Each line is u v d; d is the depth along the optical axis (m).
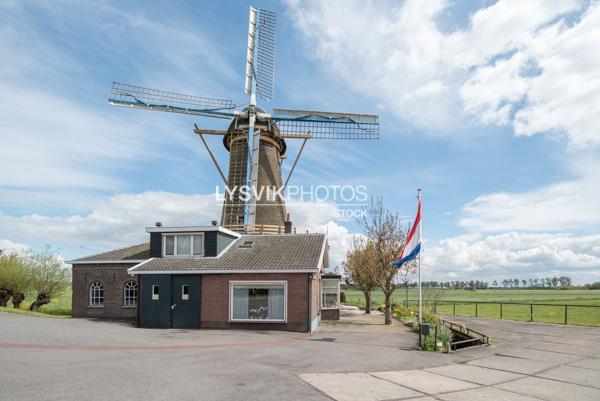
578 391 9.94
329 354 13.91
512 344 17.34
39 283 33.00
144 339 16.17
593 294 122.94
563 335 20.23
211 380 9.55
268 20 42.31
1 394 7.80
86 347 13.35
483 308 50.06
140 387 8.66
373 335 19.67
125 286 27.45
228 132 37.78
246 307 21.33
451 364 12.99
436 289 35.31
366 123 40.41
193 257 23.94
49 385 8.50
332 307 28.20
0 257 32.44
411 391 9.43
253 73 40.06
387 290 25.30
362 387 9.55
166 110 36.69
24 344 13.13
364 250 32.97
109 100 34.88
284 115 38.81
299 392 8.86
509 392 9.70
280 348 14.91
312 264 21.23
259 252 23.83
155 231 24.45
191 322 21.55
